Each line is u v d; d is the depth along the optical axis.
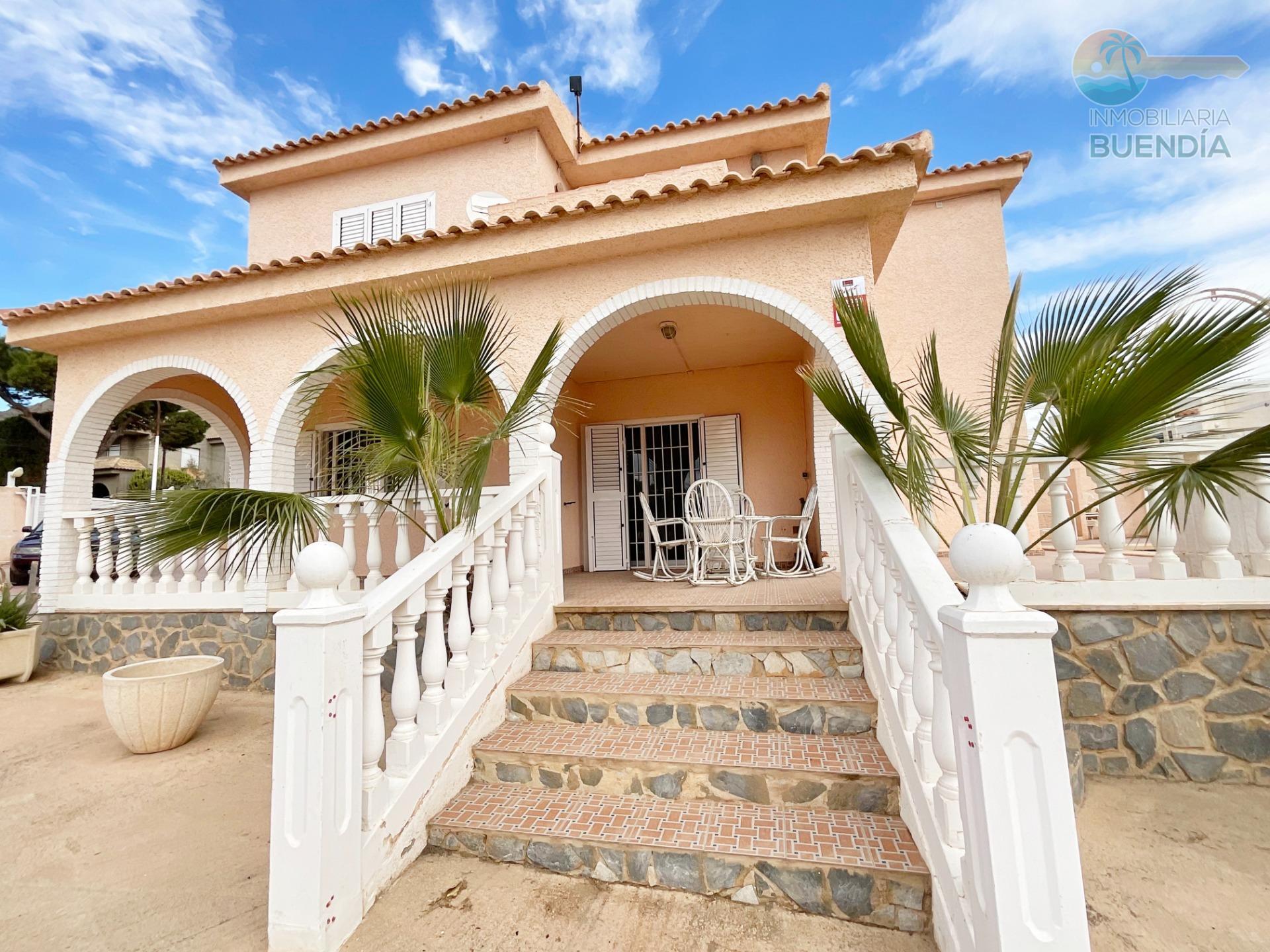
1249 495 3.83
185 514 3.58
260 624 5.89
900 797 2.64
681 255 5.30
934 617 2.16
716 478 9.06
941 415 3.61
